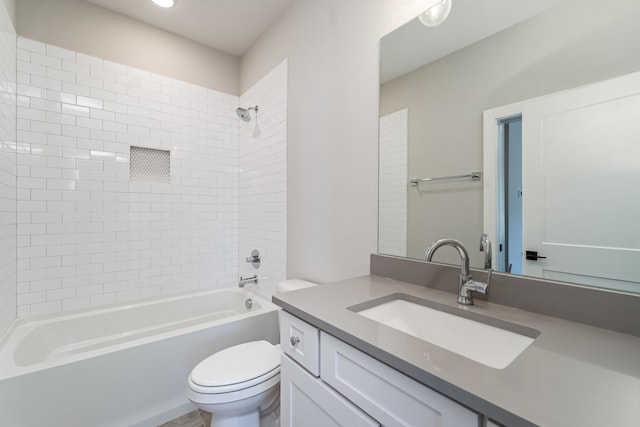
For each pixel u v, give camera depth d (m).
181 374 1.64
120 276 2.17
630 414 0.42
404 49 1.29
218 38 2.47
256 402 1.22
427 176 1.21
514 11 0.97
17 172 1.77
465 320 0.88
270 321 2.01
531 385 0.49
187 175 2.48
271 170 2.24
